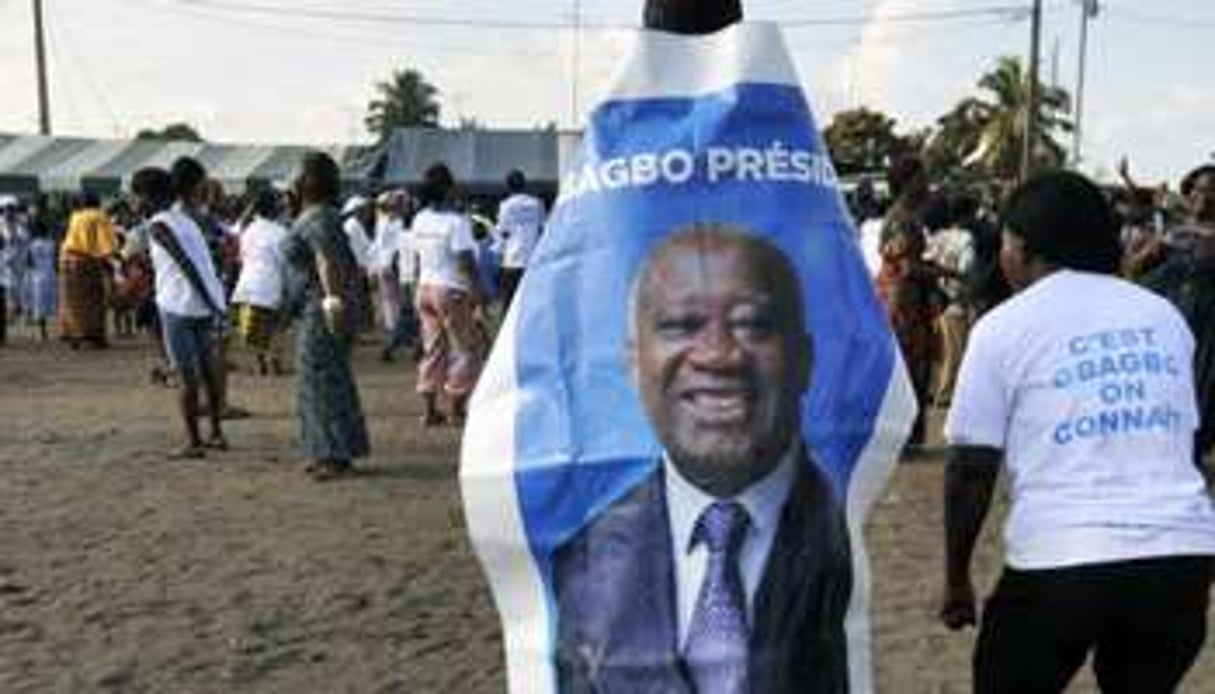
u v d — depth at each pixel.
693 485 2.81
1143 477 3.71
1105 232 3.89
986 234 9.01
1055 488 3.72
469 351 12.52
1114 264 3.93
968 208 12.75
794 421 2.82
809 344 2.83
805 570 2.82
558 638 2.85
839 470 2.84
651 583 2.81
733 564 2.80
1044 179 3.94
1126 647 3.81
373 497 9.46
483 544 2.89
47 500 9.41
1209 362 7.20
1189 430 3.82
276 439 11.77
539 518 2.84
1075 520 3.69
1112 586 3.66
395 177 33.03
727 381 2.80
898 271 10.56
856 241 2.92
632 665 2.81
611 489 2.82
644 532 2.81
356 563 7.81
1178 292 7.66
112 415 13.31
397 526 8.66
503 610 2.90
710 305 2.80
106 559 7.90
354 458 10.31
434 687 5.96
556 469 2.83
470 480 2.88
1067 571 3.67
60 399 14.50
